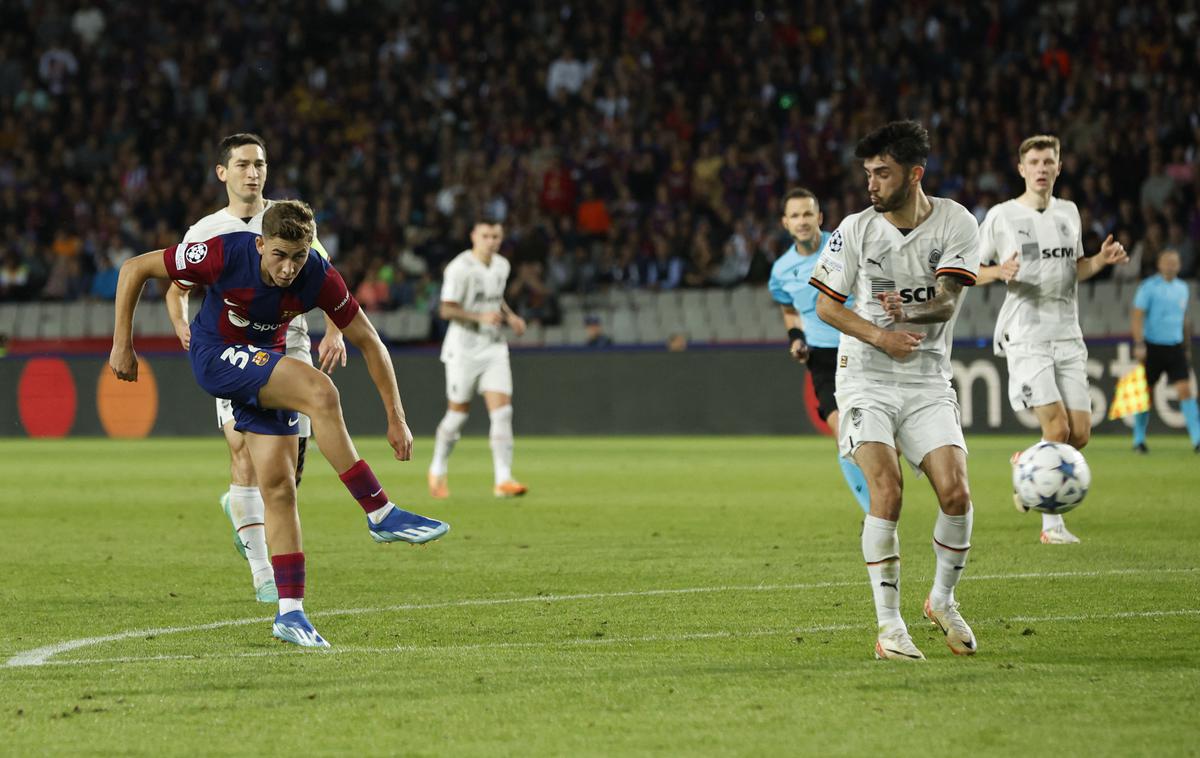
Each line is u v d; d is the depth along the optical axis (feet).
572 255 309.83
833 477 182.70
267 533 71.97
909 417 69.36
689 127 335.26
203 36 380.17
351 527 128.88
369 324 72.64
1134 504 141.69
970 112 319.27
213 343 71.67
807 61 339.57
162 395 286.66
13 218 332.80
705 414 274.16
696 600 84.33
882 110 322.75
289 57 373.20
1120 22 329.72
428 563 103.04
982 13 337.31
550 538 118.42
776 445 250.57
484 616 79.25
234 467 86.94
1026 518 130.62
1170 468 186.70
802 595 85.92
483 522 131.44
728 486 170.09
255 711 55.31
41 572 99.40
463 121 351.25
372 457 229.66
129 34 377.91
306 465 216.74
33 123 352.69
